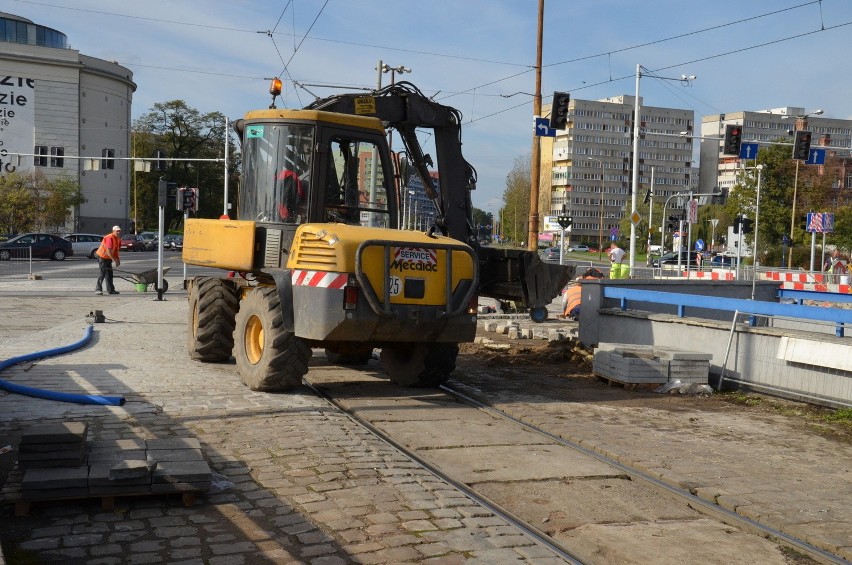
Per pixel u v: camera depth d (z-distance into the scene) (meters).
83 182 83.81
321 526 5.34
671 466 7.09
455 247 9.74
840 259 48.09
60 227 79.19
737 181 75.31
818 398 9.95
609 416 9.21
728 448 7.85
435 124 11.98
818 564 5.12
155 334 15.14
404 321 9.38
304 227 9.68
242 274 11.90
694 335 11.72
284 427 7.88
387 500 5.89
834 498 6.34
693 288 14.77
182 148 97.12
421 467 6.82
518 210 92.88
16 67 78.19
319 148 10.18
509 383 11.30
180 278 35.84
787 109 155.75
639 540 5.42
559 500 6.21
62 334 14.62
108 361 11.55
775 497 6.30
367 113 11.57
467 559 4.90
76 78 80.69
